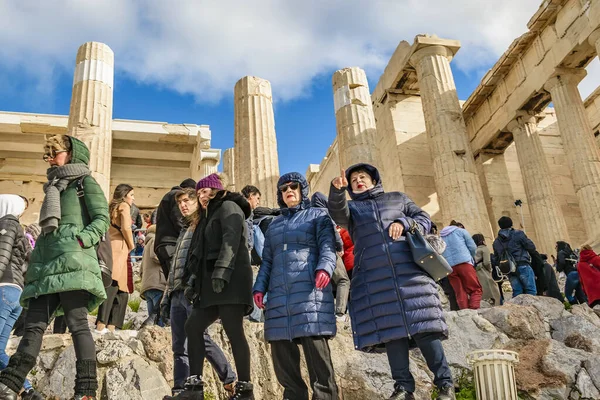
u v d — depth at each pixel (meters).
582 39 21.34
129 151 24.47
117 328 8.34
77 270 5.14
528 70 24.70
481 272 10.88
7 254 5.78
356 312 5.54
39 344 5.04
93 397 5.03
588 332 7.80
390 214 5.75
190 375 5.25
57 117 23.66
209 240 5.47
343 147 20.64
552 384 6.87
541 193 24.22
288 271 5.43
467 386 6.99
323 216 5.73
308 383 6.70
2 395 4.71
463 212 21.88
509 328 7.75
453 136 23.33
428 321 5.25
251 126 18.89
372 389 6.62
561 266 12.92
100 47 19.47
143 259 8.93
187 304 5.96
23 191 24.88
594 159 21.47
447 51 25.42
